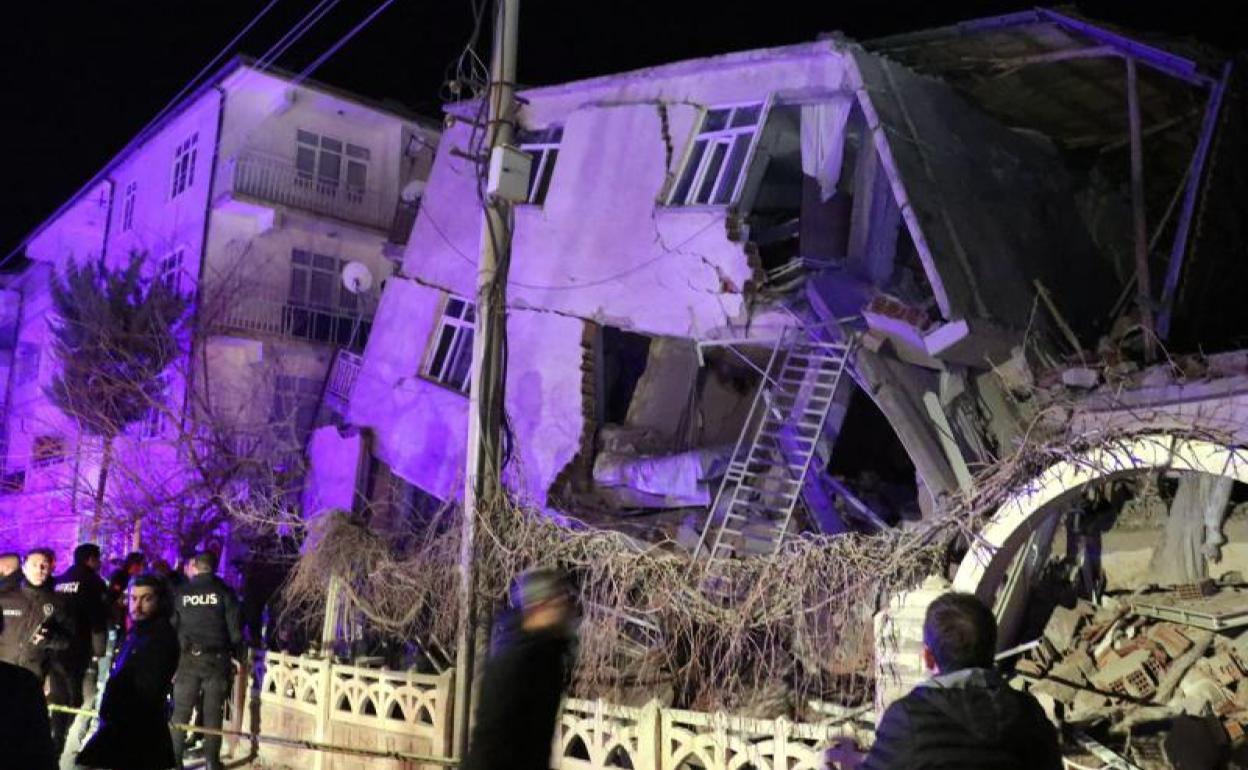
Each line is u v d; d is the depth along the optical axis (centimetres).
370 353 1886
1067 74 1413
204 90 2362
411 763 905
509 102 902
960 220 1284
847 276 1325
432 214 1836
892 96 1342
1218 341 1322
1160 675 820
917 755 323
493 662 396
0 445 3052
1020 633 934
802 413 1241
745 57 1430
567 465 1501
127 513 1853
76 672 920
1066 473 610
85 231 3050
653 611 867
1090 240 1580
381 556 1094
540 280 1596
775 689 851
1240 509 962
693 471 1359
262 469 1870
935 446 1177
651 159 1516
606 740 755
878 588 739
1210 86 1313
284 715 1076
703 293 1395
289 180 2395
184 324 2089
